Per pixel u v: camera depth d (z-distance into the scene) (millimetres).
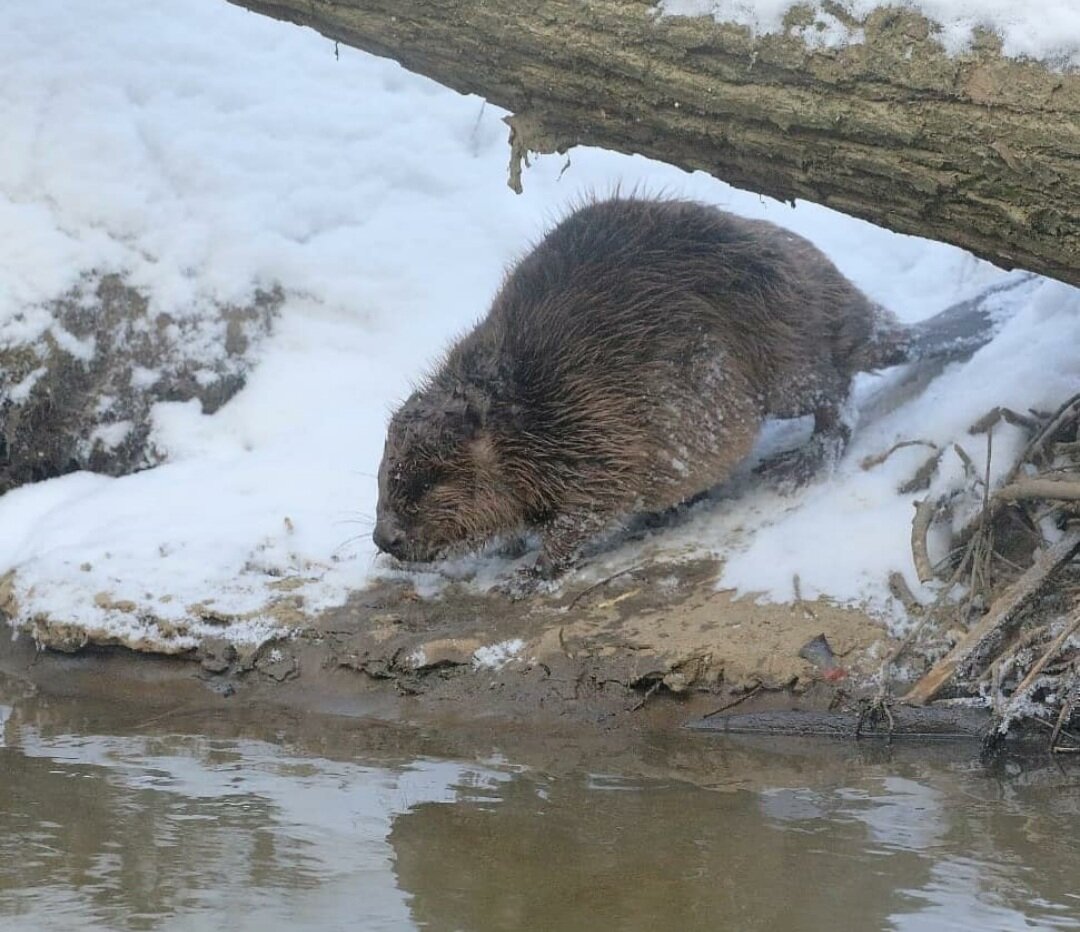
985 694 7125
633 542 8812
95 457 10352
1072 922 4859
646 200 9297
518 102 7566
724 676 7520
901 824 5914
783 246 9031
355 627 8328
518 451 8531
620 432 8531
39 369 10273
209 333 10688
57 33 12273
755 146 6949
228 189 11422
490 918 4980
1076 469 7664
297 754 7078
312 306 11055
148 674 8438
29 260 10562
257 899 5164
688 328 8672
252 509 9398
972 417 8477
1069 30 6195
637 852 5609
